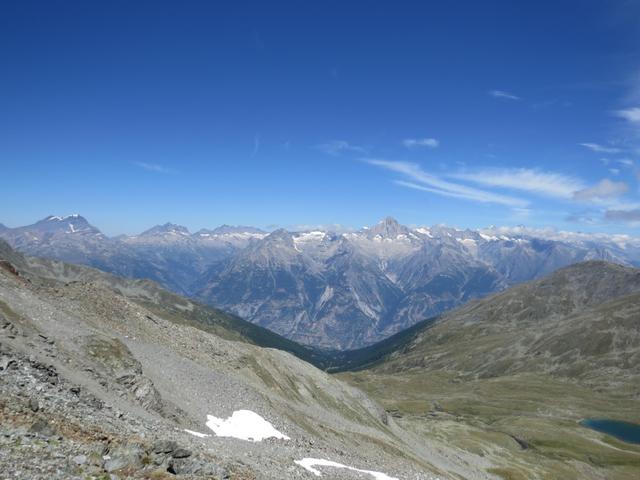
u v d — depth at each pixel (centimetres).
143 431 4319
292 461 5953
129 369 6225
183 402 6769
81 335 6347
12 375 4166
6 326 5366
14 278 7762
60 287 9112
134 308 10138
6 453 2547
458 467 15875
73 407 4053
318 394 13850
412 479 8138
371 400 16125
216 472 3481
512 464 18712
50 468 2531
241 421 7188
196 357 9669
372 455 10006
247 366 11369
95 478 2616
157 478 2962
